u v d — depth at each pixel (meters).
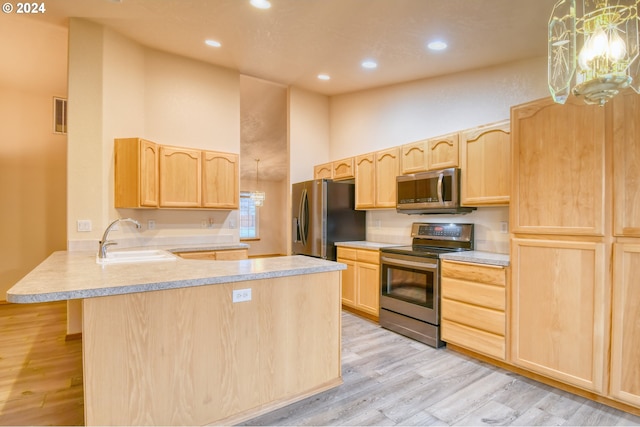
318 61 3.72
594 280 2.07
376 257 3.69
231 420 1.87
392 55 3.38
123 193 3.27
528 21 2.52
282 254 9.86
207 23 3.00
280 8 2.69
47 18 2.98
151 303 1.66
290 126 4.87
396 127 4.27
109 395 1.57
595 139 2.06
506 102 3.20
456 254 2.96
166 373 1.70
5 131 4.41
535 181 2.36
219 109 4.16
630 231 1.92
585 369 2.11
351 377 2.46
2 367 2.62
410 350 2.97
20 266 4.48
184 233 3.95
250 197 9.50
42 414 2.00
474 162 3.02
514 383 2.38
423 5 2.46
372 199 4.07
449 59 3.30
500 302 2.55
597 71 1.41
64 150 4.74
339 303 2.31
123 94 3.39
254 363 1.95
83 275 1.80
